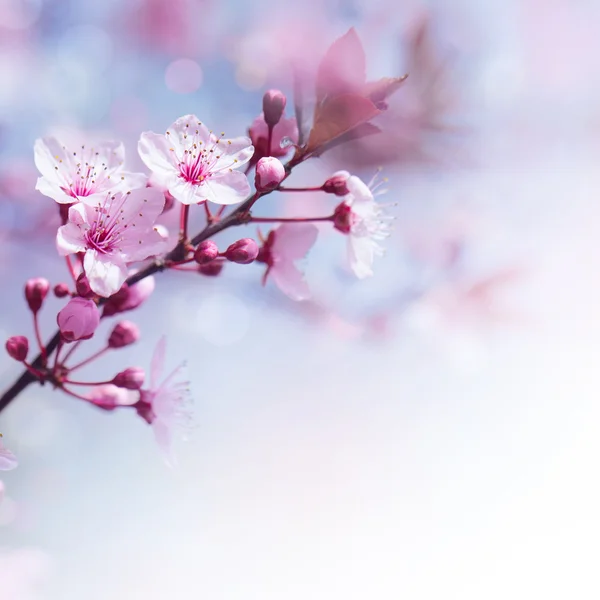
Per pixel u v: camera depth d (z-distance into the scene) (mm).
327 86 614
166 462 637
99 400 637
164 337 641
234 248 619
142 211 617
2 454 616
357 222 626
